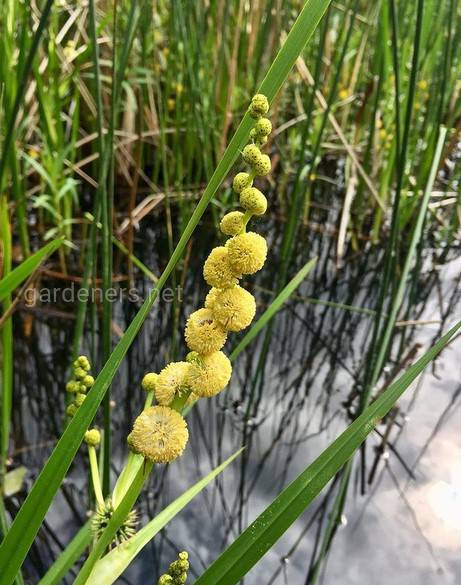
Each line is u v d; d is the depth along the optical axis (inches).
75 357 15.2
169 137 31.9
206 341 4.8
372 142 27.8
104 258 12.5
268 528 5.3
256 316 25.3
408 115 14.0
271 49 26.7
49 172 23.6
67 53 24.8
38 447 19.0
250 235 4.7
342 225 28.5
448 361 23.9
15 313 22.7
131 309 25.2
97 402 5.1
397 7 23.7
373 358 17.0
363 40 31.7
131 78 28.1
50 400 21.4
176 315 22.2
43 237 26.0
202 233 29.4
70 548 9.6
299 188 19.6
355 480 18.3
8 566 5.3
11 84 17.1
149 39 28.9
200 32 24.6
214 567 5.4
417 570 15.5
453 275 29.5
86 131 31.2
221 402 21.7
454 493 17.7
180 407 5.1
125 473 6.7
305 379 23.3
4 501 16.4
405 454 19.3
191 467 18.8
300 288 28.5
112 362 5.1
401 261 30.1
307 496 5.2
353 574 15.4
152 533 7.5
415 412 21.1
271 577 15.4
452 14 17.9
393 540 16.4
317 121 30.1
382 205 27.5
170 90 31.1
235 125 29.9
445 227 30.8
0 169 12.0
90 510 15.5
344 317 27.0
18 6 20.2
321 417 21.4
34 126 25.0
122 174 31.0
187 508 17.3
